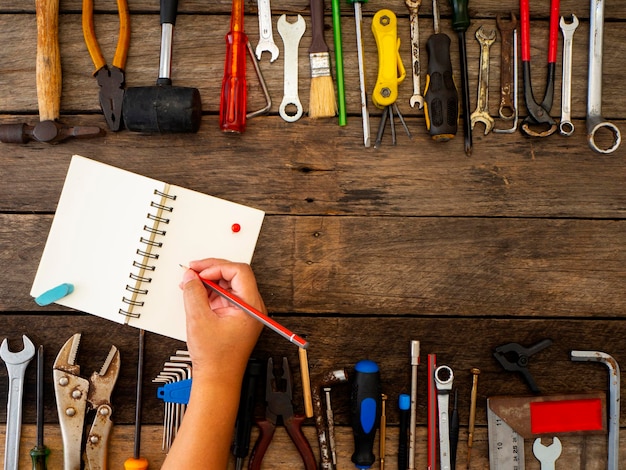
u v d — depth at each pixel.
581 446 1.22
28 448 1.17
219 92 1.22
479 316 1.22
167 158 1.21
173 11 1.18
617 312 1.24
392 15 1.21
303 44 1.24
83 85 1.21
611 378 1.21
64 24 1.21
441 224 1.22
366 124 1.20
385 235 1.22
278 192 1.21
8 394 1.16
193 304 1.03
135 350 1.19
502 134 1.24
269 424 1.17
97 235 1.17
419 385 1.21
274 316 1.20
